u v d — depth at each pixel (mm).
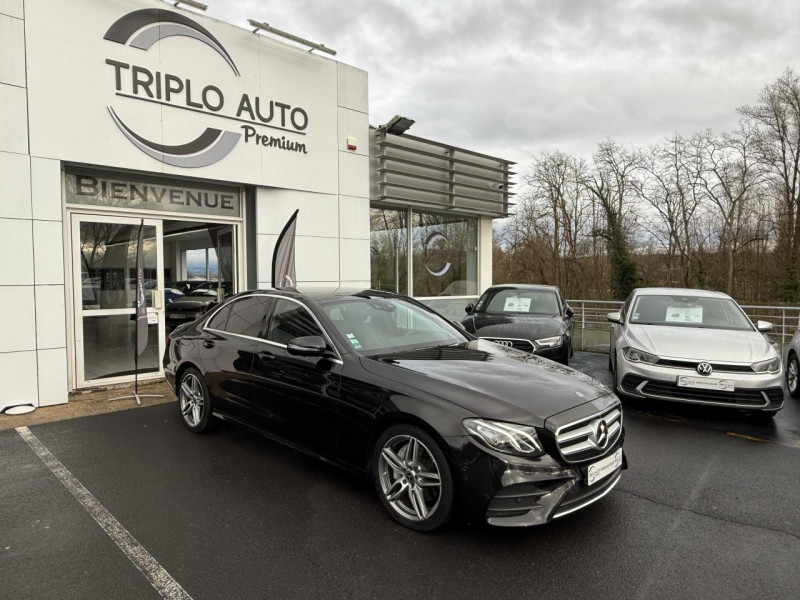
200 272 9547
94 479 3861
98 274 6742
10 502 3479
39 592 2500
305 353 3678
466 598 2479
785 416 5781
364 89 9219
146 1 6594
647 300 7223
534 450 2820
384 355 3676
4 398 5699
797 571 2717
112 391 6707
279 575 2652
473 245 12633
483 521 2807
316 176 8555
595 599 2473
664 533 3105
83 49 6105
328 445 3580
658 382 5500
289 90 8148
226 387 4480
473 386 3146
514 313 8570
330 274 8836
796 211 25281
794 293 24547
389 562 2775
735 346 5586
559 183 31984
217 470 4039
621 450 3355
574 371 3807
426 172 10578
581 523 3221
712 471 4113
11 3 5617
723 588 2566
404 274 11133
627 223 30469
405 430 3098
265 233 8094
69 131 6031
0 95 5574
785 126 25312
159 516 3285
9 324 5699
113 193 6801
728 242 27062
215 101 7293
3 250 5633
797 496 3650
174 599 2453
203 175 7211
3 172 5605
